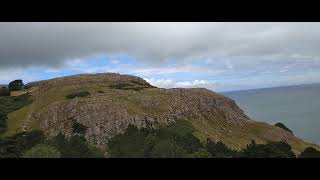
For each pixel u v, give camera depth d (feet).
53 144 402.31
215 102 587.27
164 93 563.07
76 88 596.70
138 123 454.40
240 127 551.59
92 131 435.53
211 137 474.90
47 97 561.84
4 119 481.87
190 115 525.34
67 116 462.19
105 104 477.77
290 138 545.85
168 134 443.32
